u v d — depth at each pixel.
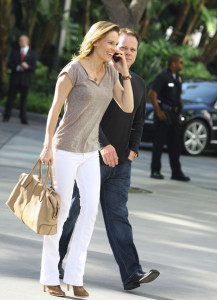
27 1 61.62
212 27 62.59
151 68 54.16
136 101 13.64
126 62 13.70
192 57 62.19
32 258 14.93
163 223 19.70
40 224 12.28
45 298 12.55
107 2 26.19
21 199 12.70
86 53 12.40
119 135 13.48
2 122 44.38
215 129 39.91
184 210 22.00
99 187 12.93
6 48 56.69
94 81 12.41
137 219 19.83
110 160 13.14
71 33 58.53
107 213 13.59
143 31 60.09
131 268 13.42
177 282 14.26
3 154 30.19
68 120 12.56
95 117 12.66
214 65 74.31
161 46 57.66
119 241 13.50
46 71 57.75
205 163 36.19
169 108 28.09
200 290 13.87
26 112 45.47
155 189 25.75
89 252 15.80
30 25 62.22
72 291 13.18
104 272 14.48
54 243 12.83
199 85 42.03
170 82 28.09
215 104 40.53
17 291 12.76
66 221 13.51
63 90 12.38
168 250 16.73
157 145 28.31
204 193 26.11
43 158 12.52
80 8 67.06
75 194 13.49
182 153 39.31
